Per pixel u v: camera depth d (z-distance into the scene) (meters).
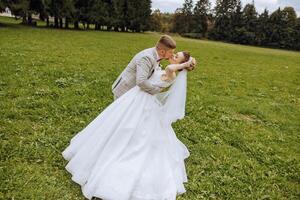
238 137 8.20
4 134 6.66
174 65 4.95
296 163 7.17
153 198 4.71
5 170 5.34
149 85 4.90
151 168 4.85
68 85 11.05
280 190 5.96
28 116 7.75
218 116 9.85
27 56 16.08
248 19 96.06
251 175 6.31
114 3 63.47
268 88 16.28
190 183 5.65
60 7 50.66
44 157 5.91
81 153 5.14
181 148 5.89
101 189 4.56
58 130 7.20
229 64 25.42
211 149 7.19
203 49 41.44
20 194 4.80
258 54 45.19
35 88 10.16
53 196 4.89
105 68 15.58
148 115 4.99
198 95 12.19
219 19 99.31
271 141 8.38
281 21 93.56
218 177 6.00
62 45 24.03
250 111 10.85
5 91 9.47
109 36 44.09
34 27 45.03
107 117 5.10
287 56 49.25
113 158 4.74
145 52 4.94
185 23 107.25
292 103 13.42
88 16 56.59
